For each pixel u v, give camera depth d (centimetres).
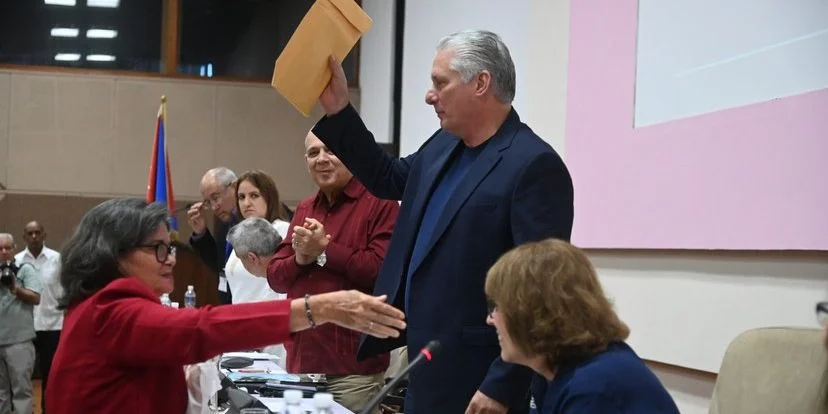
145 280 179
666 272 328
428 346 170
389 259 220
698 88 311
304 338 287
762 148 273
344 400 282
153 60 866
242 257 342
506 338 152
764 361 194
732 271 288
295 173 868
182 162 847
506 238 198
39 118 827
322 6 210
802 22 260
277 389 274
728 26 295
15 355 648
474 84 203
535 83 457
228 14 884
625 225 354
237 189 420
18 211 814
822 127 248
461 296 198
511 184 196
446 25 620
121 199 184
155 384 172
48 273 696
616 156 363
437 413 199
